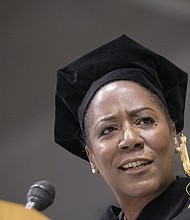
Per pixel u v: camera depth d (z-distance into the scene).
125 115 5.32
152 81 5.76
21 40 13.68
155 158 5.23
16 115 13.39
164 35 12.79
